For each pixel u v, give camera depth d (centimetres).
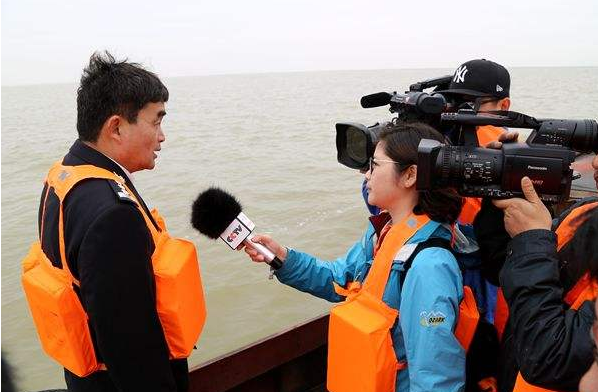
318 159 1958
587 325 130
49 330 175
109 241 158
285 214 1221
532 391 144
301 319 754
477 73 272
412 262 171
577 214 152
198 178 1664
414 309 164
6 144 2767
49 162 2148
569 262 146
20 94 18075
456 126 180
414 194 183
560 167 146
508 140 160
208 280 863
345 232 1087
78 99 181
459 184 156
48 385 613
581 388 115
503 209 155
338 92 10306
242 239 213
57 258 171
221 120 4247
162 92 187
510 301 146
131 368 165
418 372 161
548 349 132
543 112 3594
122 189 169
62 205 169
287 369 331
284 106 5941
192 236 1057
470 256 186
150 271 169
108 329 160
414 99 210
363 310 182
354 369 177
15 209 1330
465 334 178
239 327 738
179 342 182
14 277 899
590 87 9431
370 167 197
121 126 179
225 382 295
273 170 1764
